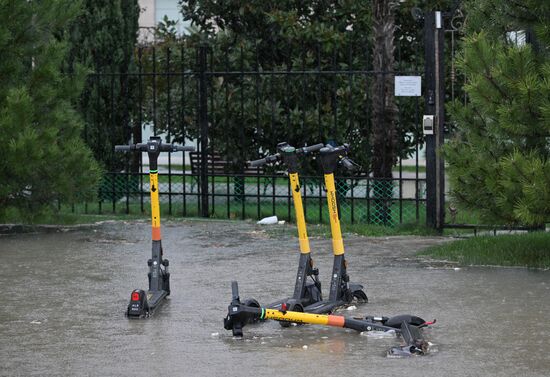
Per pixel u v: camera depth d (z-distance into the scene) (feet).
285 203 106.63
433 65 80.89
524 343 49.80
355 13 108.17
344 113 104.06
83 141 92.27
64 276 67.31
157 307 57.88
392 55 93.50
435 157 82.17
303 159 104.06
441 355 47.93
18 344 50.75
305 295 56.24
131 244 79.61
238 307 51.13
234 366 46.52
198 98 94.32
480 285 63.05
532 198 64.59
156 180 59.52
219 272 68.28
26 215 86.48
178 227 88.22
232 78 108.78
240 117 103.96
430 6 107.45
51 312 57.41
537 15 67.67
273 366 46.42
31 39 85.56
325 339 51.37
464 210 70.54
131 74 94.48
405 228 84.48
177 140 112.16
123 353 48.96
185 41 115.85
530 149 68.23
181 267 70.23
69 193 86.28
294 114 103.96
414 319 52.39
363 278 65.62
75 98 88.58
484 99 67.36
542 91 65.00
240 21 112.57
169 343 50.72
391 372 45.27
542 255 70.18
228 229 86.94
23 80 85.51
